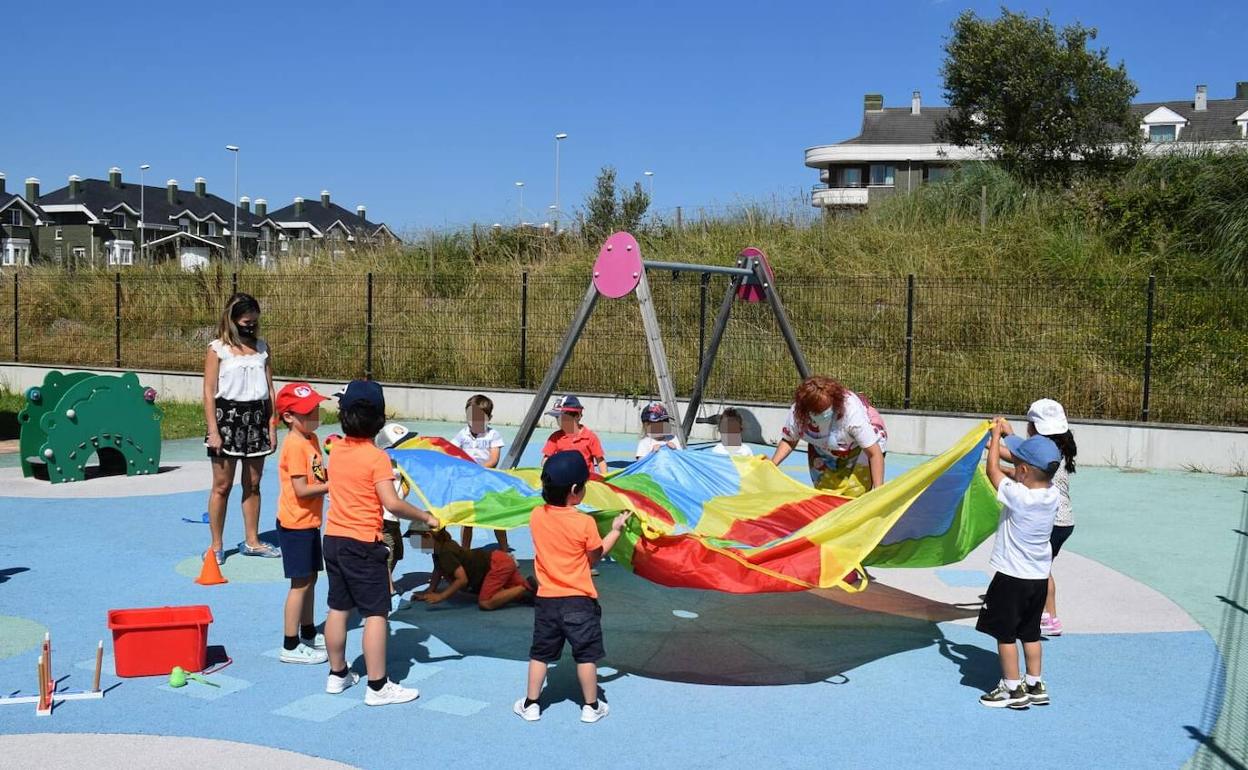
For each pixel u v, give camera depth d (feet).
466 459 22.15
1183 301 50.60
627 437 53.06
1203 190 62.34
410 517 17.13
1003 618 17.10
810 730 16.25
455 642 20.40
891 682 18.49
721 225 75.36
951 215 69.97
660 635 21.09
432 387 58.70
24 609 22.02
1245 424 46.44
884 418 49.11
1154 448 44.50
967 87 100.07
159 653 18.12
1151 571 26.81
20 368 68.49
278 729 15.92
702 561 17.69
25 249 218.79
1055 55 94.94
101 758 14.73
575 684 18.21
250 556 26.78
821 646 20.52
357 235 84.69
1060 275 59.47
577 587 16.20
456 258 78.23
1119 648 20.56
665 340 58.34
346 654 19.57
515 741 15.65
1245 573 26.66
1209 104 182.50
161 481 37.88
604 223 81.46
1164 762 15.15
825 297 58.90
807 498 23.88
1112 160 93.76
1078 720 16.76
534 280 62.49
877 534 18.21
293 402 18.67
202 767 14.49
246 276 73.31
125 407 38.55
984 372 51.34
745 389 55.42
